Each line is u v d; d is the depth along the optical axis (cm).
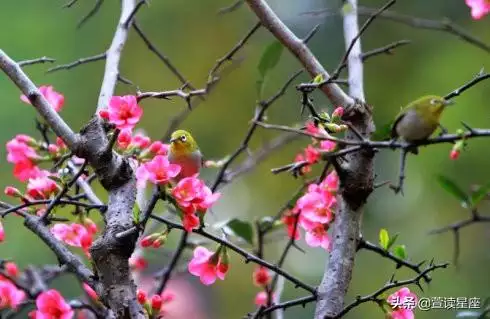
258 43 1124
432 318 819
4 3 1241
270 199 1134
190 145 690
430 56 1195
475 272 1014
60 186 685
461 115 1086
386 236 686
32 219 674
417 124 678
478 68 1138
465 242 1067
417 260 1061
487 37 1168
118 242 666
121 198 671
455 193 702
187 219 670
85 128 675
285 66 1147
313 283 968
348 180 683
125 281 666
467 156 1080
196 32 1299
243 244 718
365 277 1058
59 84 1191
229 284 1156
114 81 693
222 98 1220
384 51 697
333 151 684
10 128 1089
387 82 1206
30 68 1185
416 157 1113
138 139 686
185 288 987
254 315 681
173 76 1254
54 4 1255
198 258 679
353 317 1032
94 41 1239
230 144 1208
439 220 1095
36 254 998
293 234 697
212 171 841
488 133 673
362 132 687
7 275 696
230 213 1105
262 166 1147
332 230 686
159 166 668
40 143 693
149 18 1293
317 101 1037
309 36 691
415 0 1217
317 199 686
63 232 686
